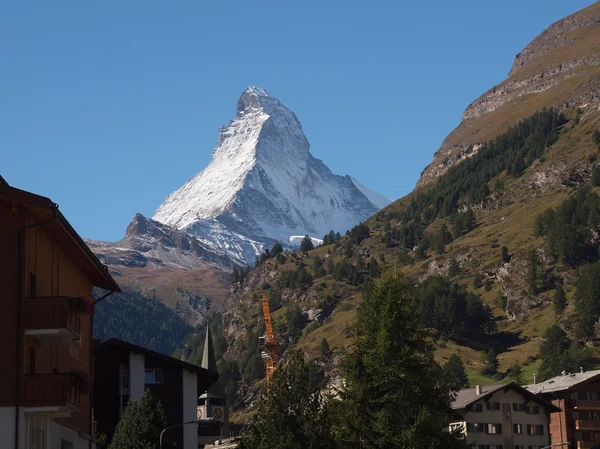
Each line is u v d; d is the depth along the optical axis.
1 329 45.19
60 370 54.09
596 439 163.62
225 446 127.44
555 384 170.75
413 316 66.31
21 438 44.72
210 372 105.06
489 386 145.75
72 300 47.25
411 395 64.00
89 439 61.53
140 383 102.19
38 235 49.22
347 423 64.56
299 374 66.56
